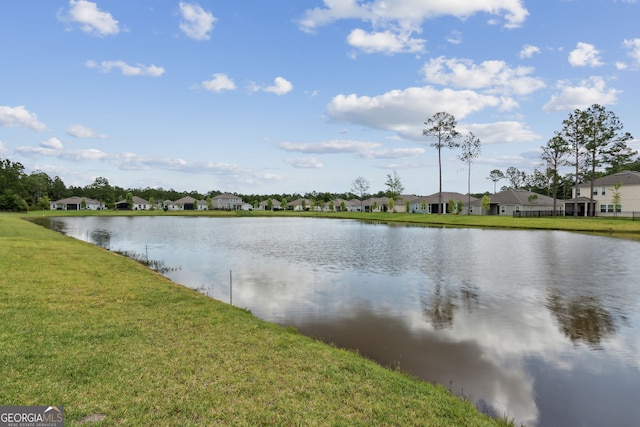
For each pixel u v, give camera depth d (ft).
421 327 35.01
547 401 22.59
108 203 407.85
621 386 24.40
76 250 68.18
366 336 32.68
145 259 75.15
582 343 31.37
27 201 357.82
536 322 36.45
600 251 83.46
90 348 23.43
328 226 178.91
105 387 18.70
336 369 22.76
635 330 34.35
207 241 109.81
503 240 107.55
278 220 244.83
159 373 20.58
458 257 76.74
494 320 37.01
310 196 569.64
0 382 18.56
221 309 35.12
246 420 16.44
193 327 29.04
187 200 463.83
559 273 59.77
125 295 37.29
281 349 25.53
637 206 190.29
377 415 17.54
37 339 24.16
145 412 16.70
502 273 59.98
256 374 21.20
